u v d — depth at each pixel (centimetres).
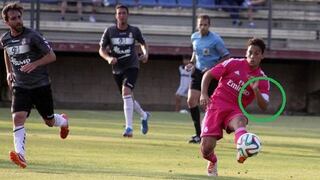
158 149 3072
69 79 6912
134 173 2212
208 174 2230
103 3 7006
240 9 7181
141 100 7000
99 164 2467
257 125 5216
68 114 5631
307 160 2902
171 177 2128
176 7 7112
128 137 3609
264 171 2464
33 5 6669
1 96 6738
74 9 6950
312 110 7050
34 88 2372
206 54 3438
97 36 6938
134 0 7169
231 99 2141
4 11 2308
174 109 7019
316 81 7006
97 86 6944
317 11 7275
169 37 7019
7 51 2348
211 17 7144
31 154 2697
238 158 2023
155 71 7000
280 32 7069
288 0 7319
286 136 4228
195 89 3456
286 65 7094
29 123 4403
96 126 4359
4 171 2150
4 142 3105
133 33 3631
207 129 2144
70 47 6669
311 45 7000
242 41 7112
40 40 2327
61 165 2383
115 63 3553
